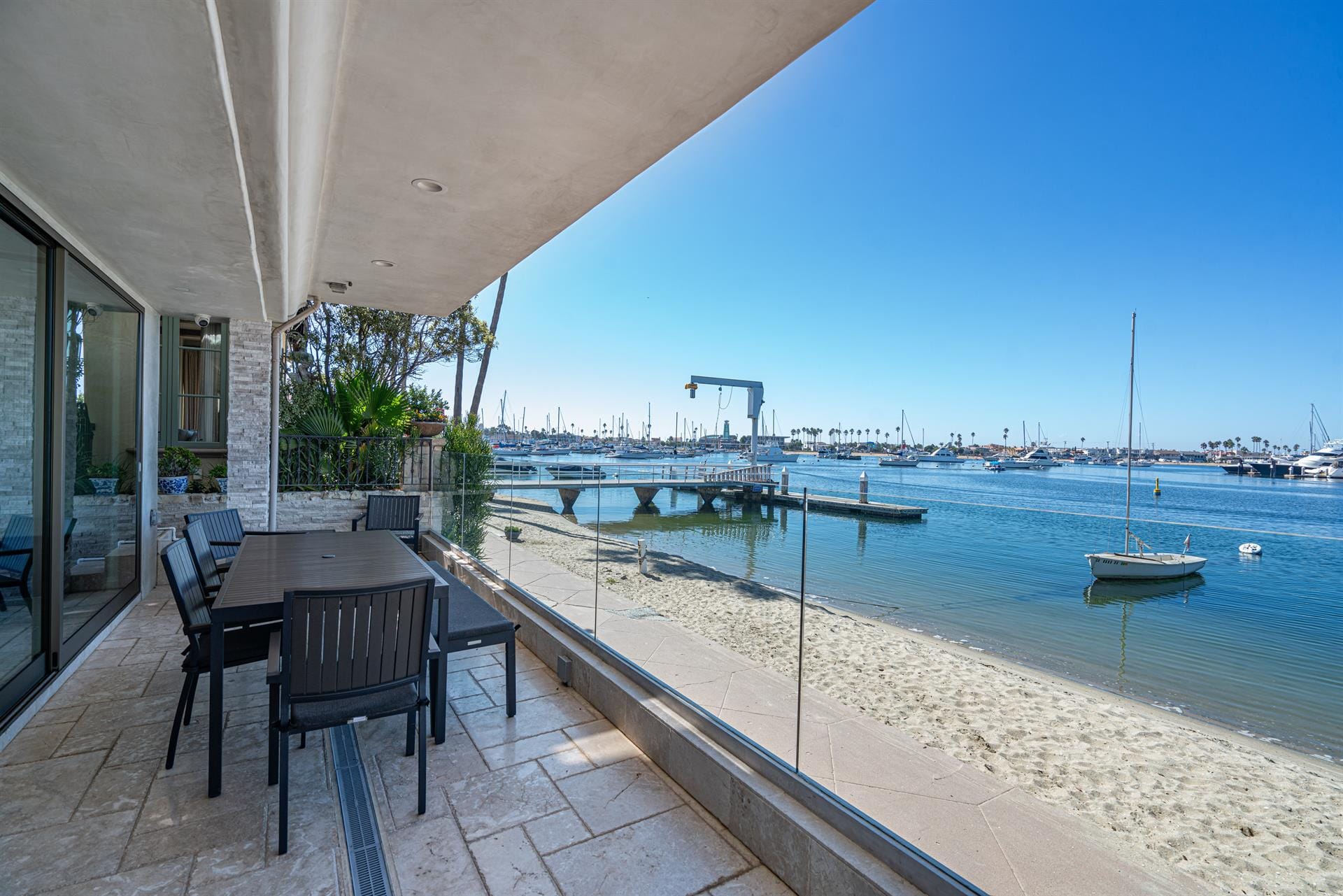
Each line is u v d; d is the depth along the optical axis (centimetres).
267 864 199
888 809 177
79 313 361
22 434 298
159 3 140
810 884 189
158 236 330
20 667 299
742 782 219
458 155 278
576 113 242
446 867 201
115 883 187
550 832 222
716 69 212
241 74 176
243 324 650
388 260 436
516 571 477
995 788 154
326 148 273
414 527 629
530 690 353
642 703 285
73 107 192
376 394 838
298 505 705
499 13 182
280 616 251
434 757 274
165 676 357
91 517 396
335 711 221
